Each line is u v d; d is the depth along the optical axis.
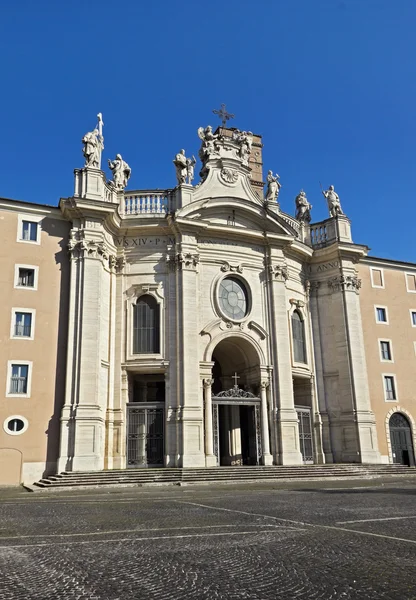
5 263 28.16
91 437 26.50
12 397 26.58
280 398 31.97
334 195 38.38
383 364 37.09
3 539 8.53
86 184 30.30
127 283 31.62
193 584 5.43
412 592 5.00
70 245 29.19
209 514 11.60
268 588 5.23
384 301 38.53
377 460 33.31
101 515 12.01
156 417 29.97
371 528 8.92
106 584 5.49
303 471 27.77
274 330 33.09
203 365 30.67
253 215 33.78
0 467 25.61
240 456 33.81
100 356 28.61
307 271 37.66
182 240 31.59
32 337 27.73
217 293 32.09
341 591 5.07
